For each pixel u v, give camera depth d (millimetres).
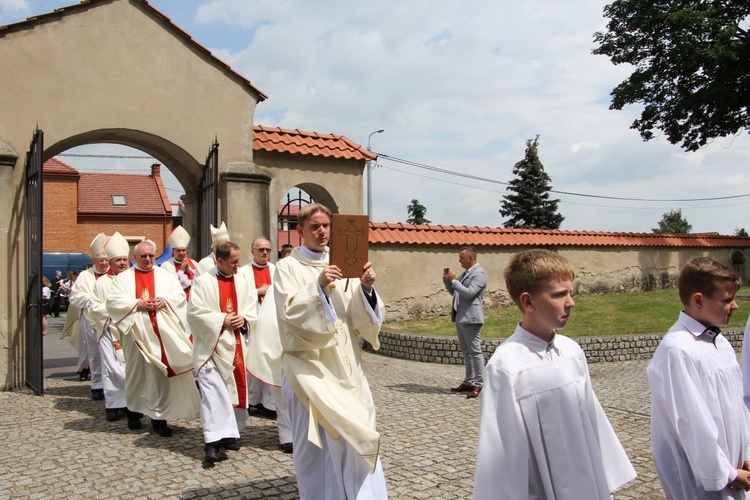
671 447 2830
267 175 10148
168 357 6219
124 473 5043
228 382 5754
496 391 2447
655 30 22438
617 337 10414
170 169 10727
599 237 16734
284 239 18125
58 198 30781
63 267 26875
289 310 3518
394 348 11125
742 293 17922
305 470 3715
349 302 3818
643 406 7047
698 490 2723
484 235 14484
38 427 6629
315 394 3488
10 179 8453
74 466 5250
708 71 21812
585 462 2430
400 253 13188
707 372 2768
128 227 34188
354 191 11641
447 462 5145
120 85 9211
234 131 10125
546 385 2463
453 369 9836
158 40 9531
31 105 8602
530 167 39312
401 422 6508
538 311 2521
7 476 5008
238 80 10172
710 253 19297
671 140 23828
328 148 11281
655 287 17844
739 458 2797
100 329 7059
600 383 8445
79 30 8938
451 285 7871
